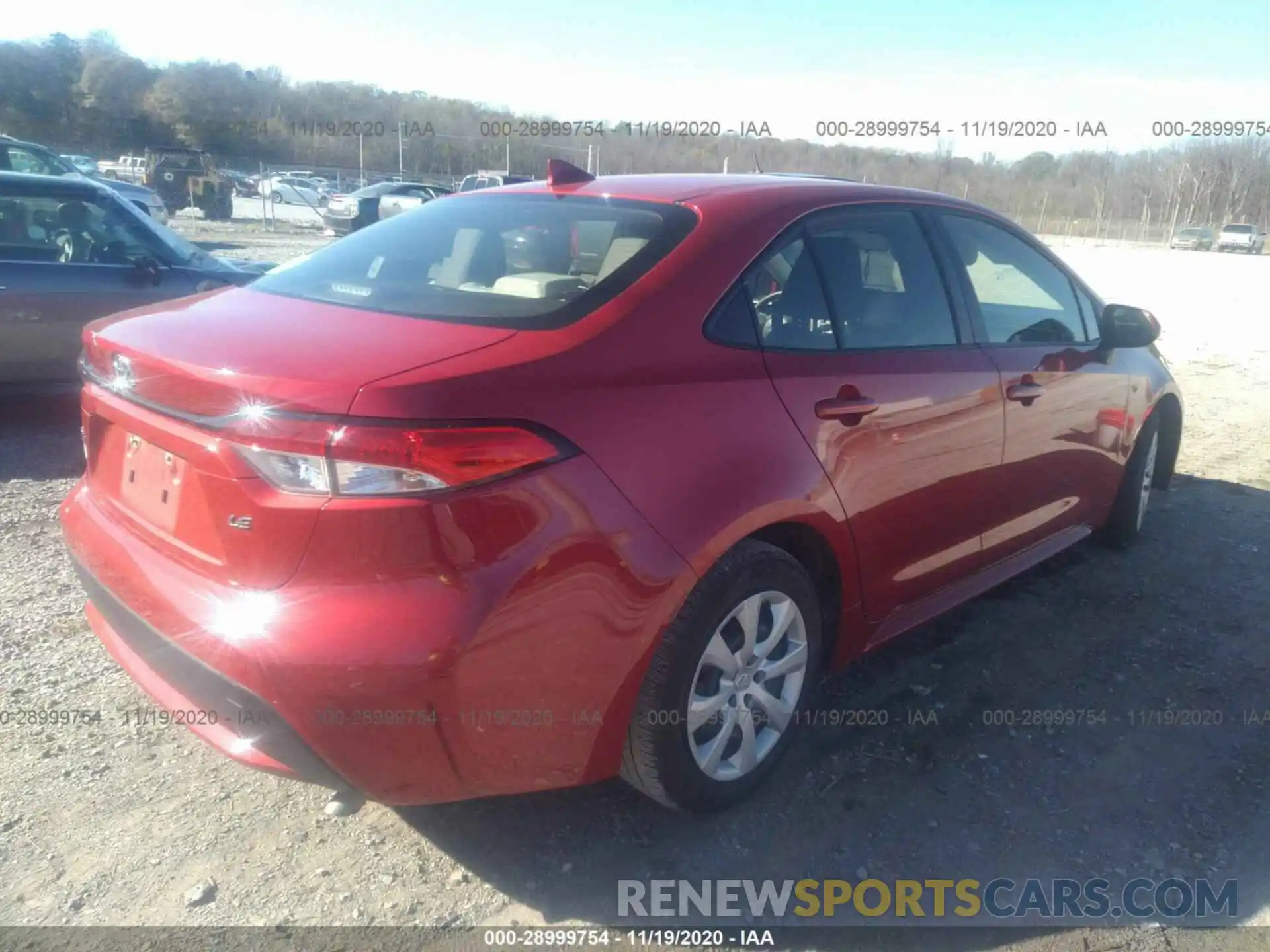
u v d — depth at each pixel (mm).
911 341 3158
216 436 2129
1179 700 3420
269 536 2062
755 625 2652
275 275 3064
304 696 2025
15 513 4707
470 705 2088
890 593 3146
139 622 2359
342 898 2393
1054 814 2797
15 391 6035
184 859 2490
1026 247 3887
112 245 6234
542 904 2404
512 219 3016
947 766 3002
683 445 2391
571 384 2242
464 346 2252
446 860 2535
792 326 2801
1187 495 5645
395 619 2014
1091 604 4148
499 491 2066
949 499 3252
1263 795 2910
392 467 1998
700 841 2645
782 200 2980
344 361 2139
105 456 2674
